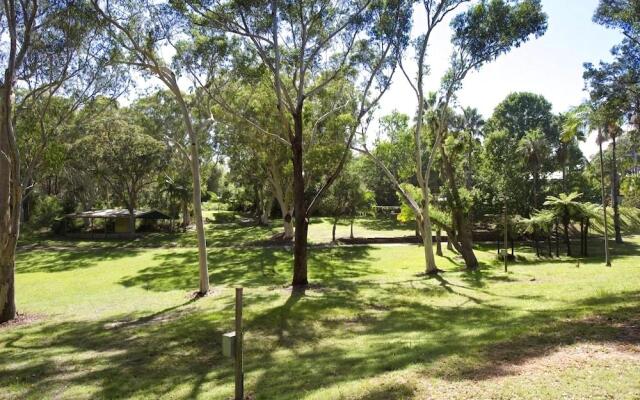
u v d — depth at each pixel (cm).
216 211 8594
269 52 2225
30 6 1784
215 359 1125
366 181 7019
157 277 3162
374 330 1356
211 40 2091
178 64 2159
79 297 2488
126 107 5291
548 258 3638
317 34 2169
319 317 1585
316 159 3331
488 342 951
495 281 2242
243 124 3231
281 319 1562
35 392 945
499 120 7238
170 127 5247
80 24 1823
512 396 612
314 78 2559
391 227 5750
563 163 5622
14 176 1819
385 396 670
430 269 2661
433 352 926
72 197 6681
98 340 1420
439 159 3412
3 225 1800
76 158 4966
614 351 783
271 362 1045
